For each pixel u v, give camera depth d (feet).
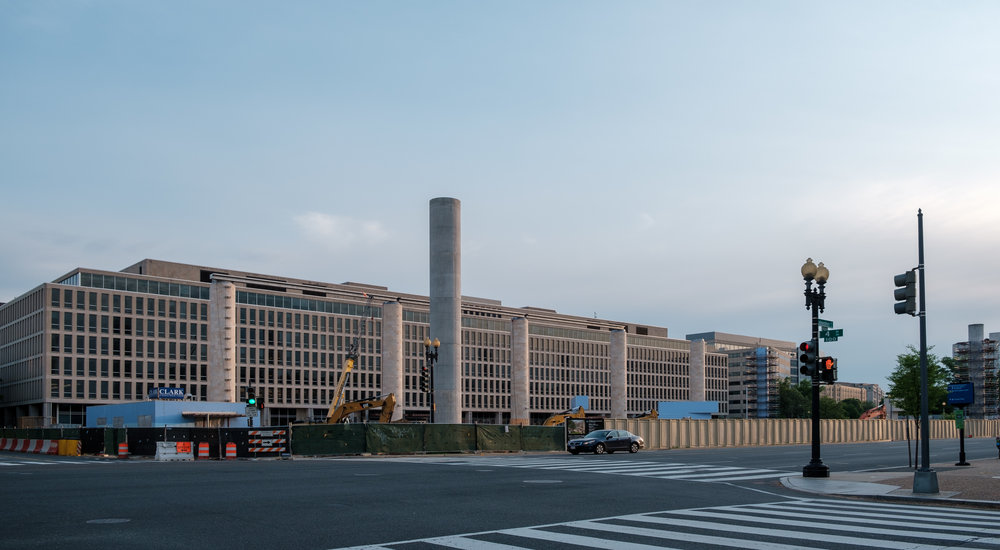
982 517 53.98
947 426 310.04
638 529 46.47
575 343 598.34
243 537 41.98
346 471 94.38
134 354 402.11
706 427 212.43
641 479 86.79
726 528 47.32
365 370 483.92
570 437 188.96
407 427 153.89
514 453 165.89
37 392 379.96
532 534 44.01
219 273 452.35
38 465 112.47
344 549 38.58
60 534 42.73
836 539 43.34
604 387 612.29
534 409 561.02
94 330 391.86
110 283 402.93
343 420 226.79
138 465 112.27
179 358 416.26
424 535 43.24
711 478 90.27
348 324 481.05
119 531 43.83
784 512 55.98
